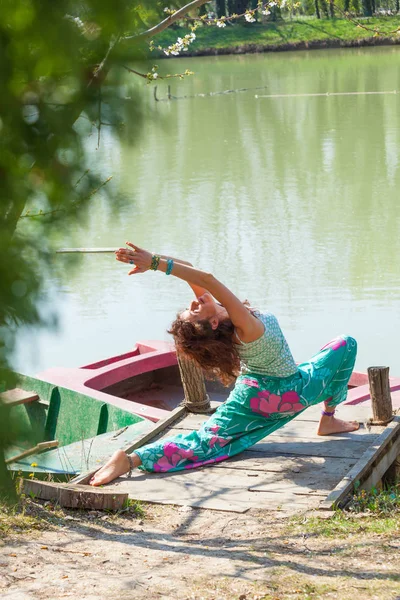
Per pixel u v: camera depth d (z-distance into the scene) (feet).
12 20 8.41
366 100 180.55
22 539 20.70
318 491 24.64
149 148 130.93
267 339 25.32
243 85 230.07
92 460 29.43
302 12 381.19
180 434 27.73
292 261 69.31
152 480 26.13
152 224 82.33
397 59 286.05
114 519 23.29
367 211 85.10
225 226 81.10
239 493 24.81
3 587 17.44
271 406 26.50
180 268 23.32
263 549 20.49
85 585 17.74
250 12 48.96
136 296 63.93
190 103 193.98
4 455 9.43
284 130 145.07
